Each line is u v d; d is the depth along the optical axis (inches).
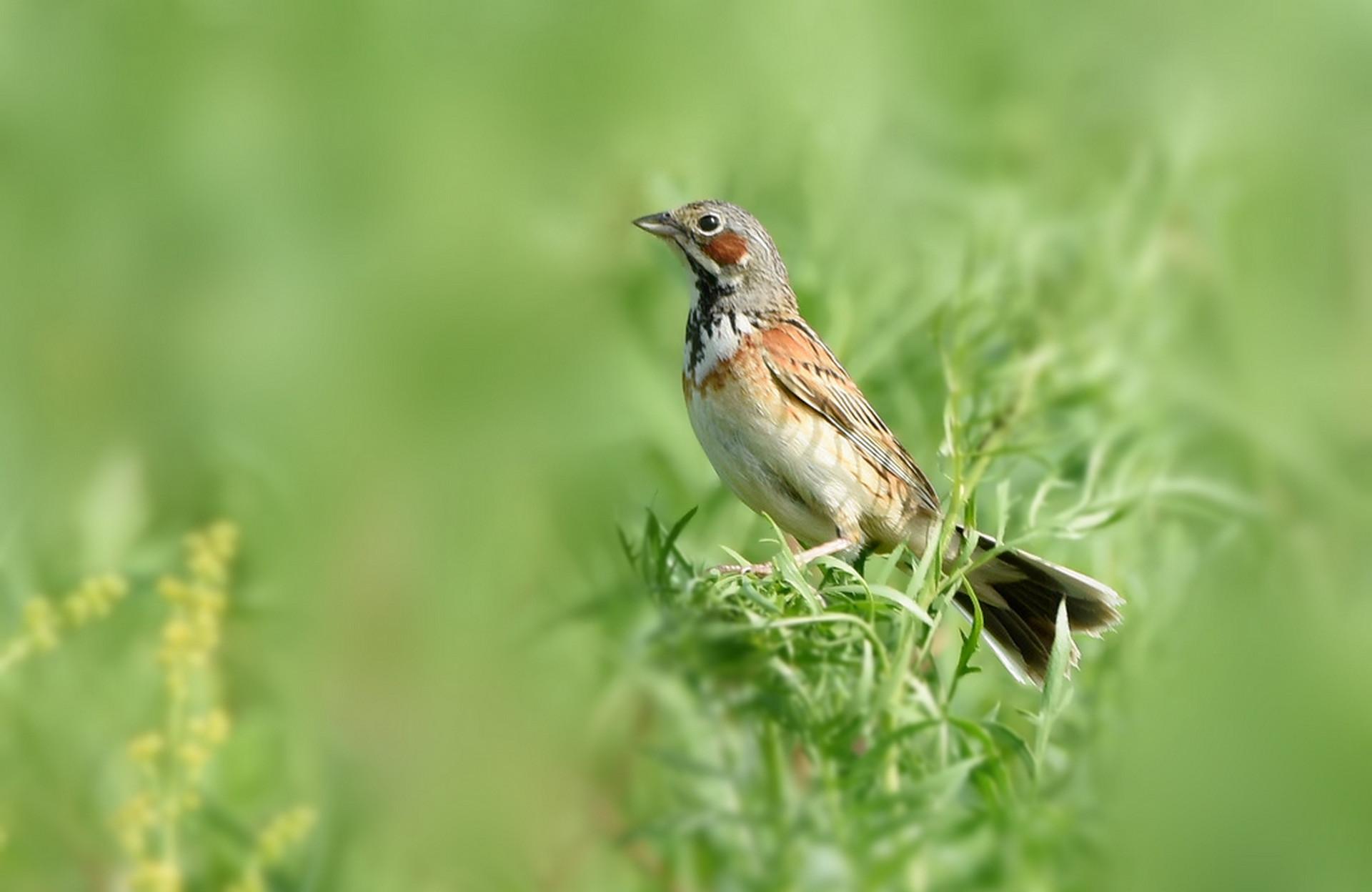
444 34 647.8
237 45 645.3
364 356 569.0
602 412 521.3
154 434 546.6
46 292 601.9
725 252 466.6
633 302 530.6
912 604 354.9
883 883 331.0
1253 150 649.6
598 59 637.9
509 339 565.9
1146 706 428.8
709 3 642.8
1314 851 415.5
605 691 406.0
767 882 340.2
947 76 632.4
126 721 391.2
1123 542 450.3
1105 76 652.1
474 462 535.5
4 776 379.2
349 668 457.1
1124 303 508.1
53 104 628.4
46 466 524.7
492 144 619.2
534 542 496.7
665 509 483.2
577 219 590.6
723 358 462.0
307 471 532.7
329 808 373.1
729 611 370.0
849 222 533.6
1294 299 586.6
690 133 612.1
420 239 588.1
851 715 343.6
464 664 446.6
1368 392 561.0
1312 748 425.4
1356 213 640.4
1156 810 410.3
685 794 373.4
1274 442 515.5
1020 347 484.1
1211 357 545.0
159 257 602.2
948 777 330.6
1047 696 355.6
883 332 498.9
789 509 464.1
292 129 627.8
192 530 481.4
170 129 629.9
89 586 374.3
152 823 332.8
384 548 496.7
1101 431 466.6
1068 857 360.5
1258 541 494.9
